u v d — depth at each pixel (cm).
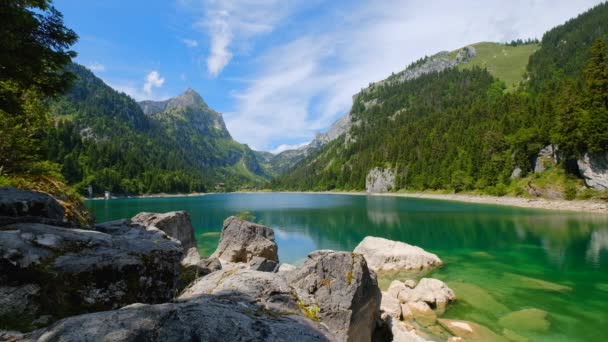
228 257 2341
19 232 564
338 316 1023
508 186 9475
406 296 1981
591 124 6750
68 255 552
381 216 6316
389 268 2703
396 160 16850
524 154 9331
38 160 2080
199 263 1457
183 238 2470
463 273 2561
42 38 964
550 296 2041
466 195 10400
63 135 14225
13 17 828
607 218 5053
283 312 615
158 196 16200
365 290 1178
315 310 704
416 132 18650
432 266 2755
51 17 945
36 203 866
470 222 5162
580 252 3128
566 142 7456
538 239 3750
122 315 387
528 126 10669
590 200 6688
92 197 12656
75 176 12512
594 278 2381
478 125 14325
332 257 1167
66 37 990
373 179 17238
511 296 2050
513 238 3847
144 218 2308
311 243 3931
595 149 6694
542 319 1698
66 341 333
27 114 1911
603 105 6988
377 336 1381
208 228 5050
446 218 5712
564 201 7069
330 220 5981
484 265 2777
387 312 1703
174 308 423
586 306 1877
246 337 400
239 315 458
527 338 1512
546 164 8544
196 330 385
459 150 13338
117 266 559
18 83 1019
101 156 15225
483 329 1593
